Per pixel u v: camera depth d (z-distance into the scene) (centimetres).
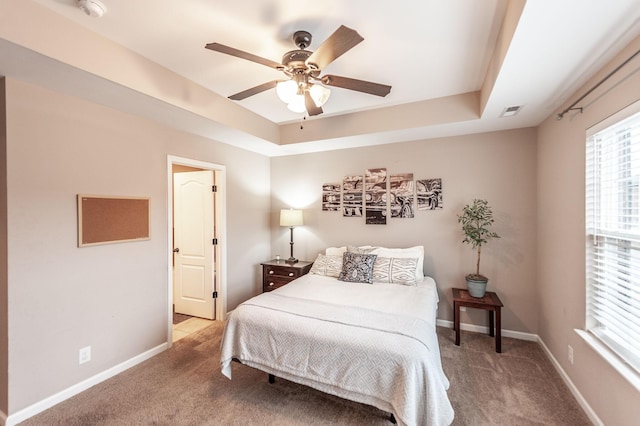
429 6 161
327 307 228
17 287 191
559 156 245
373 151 383
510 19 151
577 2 120
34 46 156
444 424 159
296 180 436
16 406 190
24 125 194
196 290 390
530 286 310
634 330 154
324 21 175
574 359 214
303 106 203
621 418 157
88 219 229
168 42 196
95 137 234
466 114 283
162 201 291
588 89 193
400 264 315
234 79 251
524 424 187
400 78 249
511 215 317
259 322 210
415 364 163
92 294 233
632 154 160
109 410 203
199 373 250
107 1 155
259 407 205
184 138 314
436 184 349
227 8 163
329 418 193
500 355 276
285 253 446
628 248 164
